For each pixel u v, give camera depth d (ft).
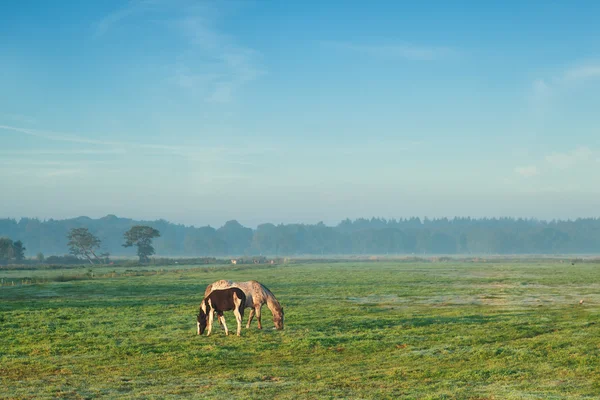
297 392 45.14
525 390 45.52
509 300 131.75
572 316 94.84
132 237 585.22
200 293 151.84
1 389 46.16
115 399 42.65
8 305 117.29
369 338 71.82
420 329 79.15
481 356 59.72
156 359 59.88
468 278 228.63
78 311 104.68
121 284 191.52
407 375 51.96
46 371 54.34
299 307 112.88
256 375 51.98
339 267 385.70
